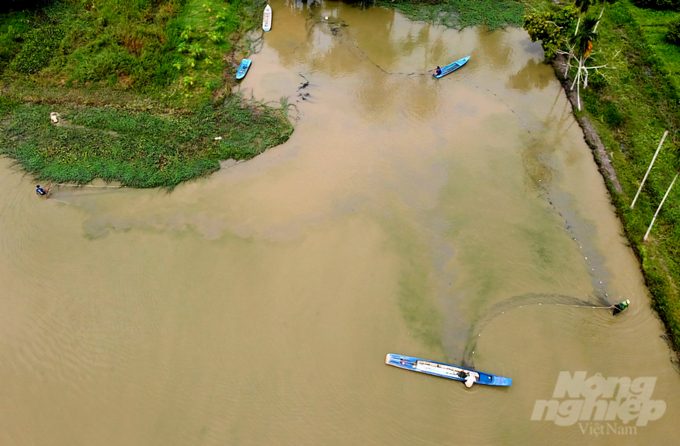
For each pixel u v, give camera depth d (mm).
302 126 35188
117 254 27109
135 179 30953
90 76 37188
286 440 20562
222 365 22750
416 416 21297
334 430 20828
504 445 20531
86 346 23375
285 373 22516
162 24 42156
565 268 26656
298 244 27672
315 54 41781
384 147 33594
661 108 35812
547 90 38750
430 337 23844
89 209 29359
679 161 28094
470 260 27078
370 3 47969
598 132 34406
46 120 34531
